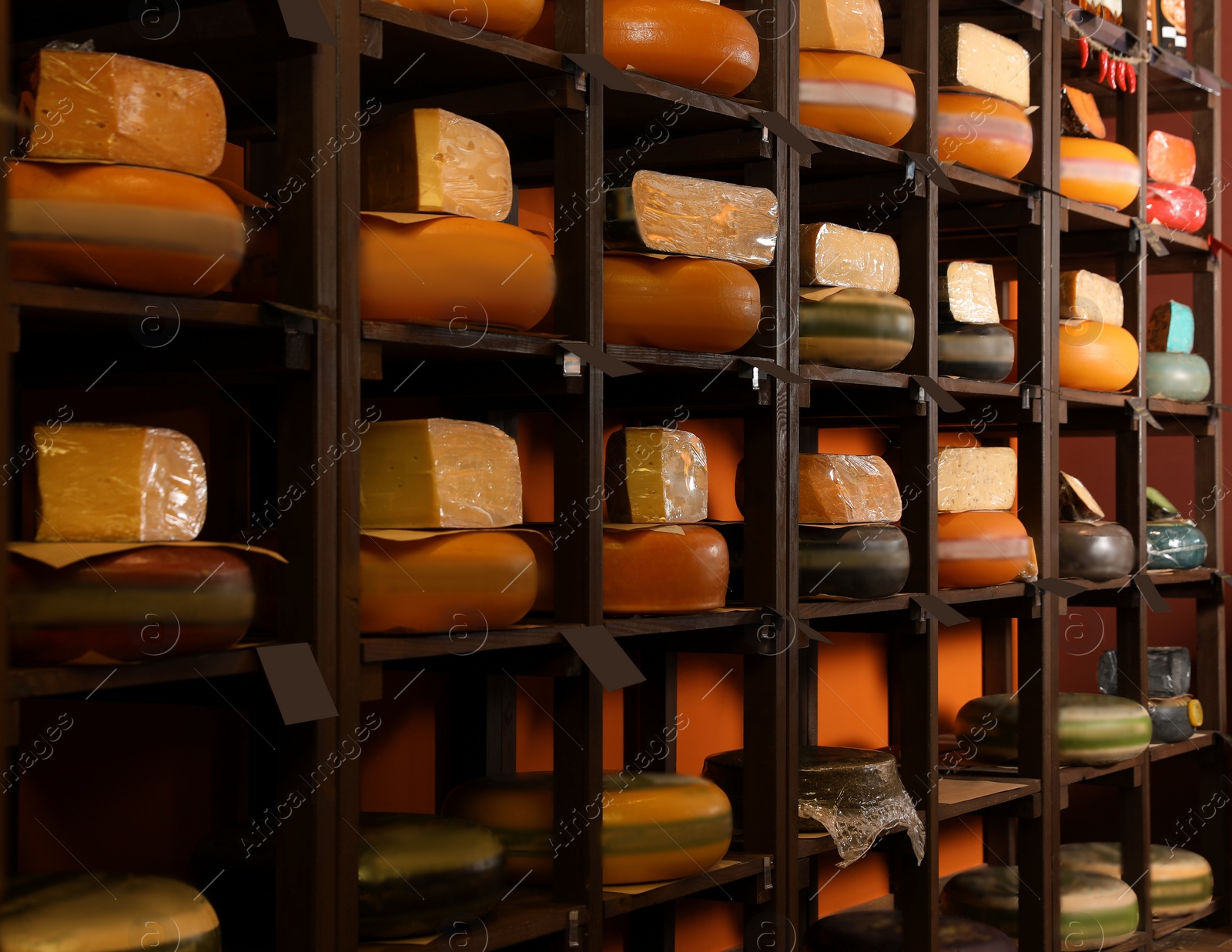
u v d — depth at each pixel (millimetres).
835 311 2285
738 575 2309
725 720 2879
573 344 1788
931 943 2480
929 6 2537
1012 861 3689
